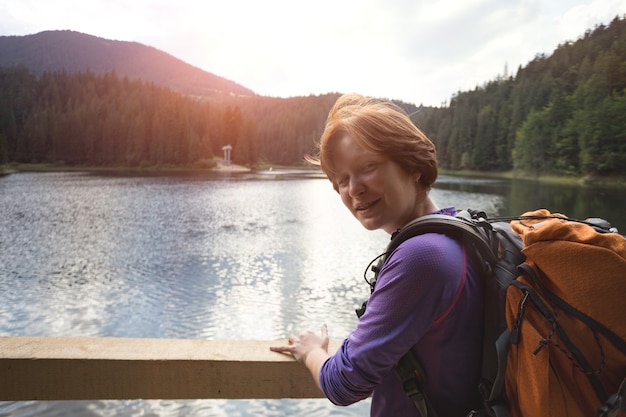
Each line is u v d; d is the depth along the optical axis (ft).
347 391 2.34
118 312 31.58
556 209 57.36
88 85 342.44
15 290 36.99
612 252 1.87
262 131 390.63
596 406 1.94
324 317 30.27
